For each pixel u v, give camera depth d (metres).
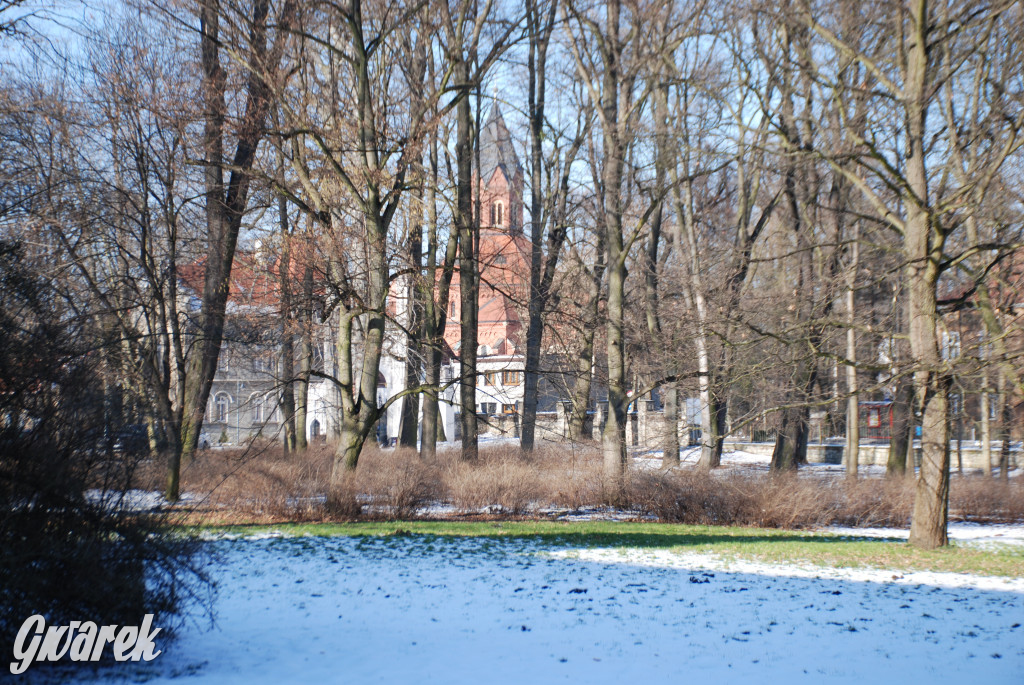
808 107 22.44
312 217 18.56
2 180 13.60
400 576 11.52
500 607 9.73
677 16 23.31
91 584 6.73
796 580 11.74
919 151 15.04
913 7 14.50
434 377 28.50
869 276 21.59
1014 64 14.56
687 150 18.70
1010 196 17.45
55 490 6.70
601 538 15.62
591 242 32.50
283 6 18.22
